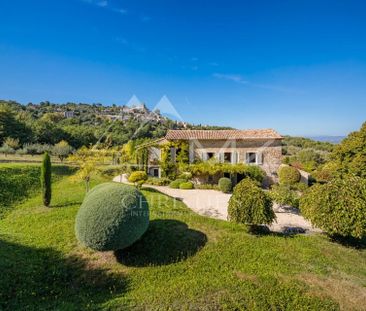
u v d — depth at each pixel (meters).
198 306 5.30
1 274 6.66
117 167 22.95
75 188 17.50
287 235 9.88
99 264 7.54
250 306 5.37
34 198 15.10
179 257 7.96
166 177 22.00
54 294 6.39
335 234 9.62
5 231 9.77
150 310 5.21
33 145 37.81
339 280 6.67
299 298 5.68
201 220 10.53
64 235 9.10
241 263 7.64
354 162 18.94
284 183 20.44
